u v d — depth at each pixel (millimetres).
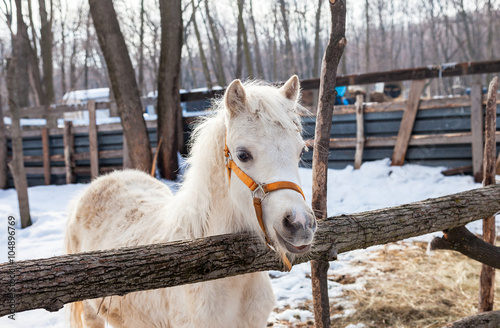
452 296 3348
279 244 1486
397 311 3131
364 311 3154
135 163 7102
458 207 2207
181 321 1765
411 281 3676
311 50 31125
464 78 23625
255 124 1538
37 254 4348
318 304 2096
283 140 1524
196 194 1828
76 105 9352
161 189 2762
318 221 1857
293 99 1778
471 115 6797
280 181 1456
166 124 7520
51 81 14344
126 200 2477
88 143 9398
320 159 2033
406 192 6582
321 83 2066
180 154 7945
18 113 5691
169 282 1437
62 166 9719
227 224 1743
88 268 1301
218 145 1755
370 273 3910
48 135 9758
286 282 3787
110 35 6695
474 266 3975
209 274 1502
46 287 1226
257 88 1693
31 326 3061
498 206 2408
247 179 1531
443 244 2441
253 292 1833
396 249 4590
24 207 5738
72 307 2414
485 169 2676
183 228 1859
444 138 7078
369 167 7484
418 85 7148
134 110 6953
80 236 2566
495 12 22547
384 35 31125
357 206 6262
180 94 8242
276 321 3031
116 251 1405
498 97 6625
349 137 7957
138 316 1997
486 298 2586
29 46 14055
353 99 12031
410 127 7293
